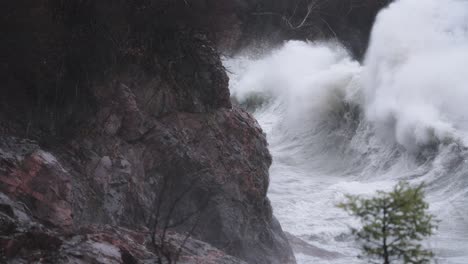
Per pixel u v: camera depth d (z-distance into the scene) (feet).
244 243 73.36
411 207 18.71
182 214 68.23
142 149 66.33
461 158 143.74
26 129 57.06
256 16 213.46
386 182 144.66
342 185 136.56
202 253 53.31
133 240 48.80
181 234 61.21
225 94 77.05
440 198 131.34
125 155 64.28
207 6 77.20
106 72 65.10
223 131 75.61
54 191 45.98
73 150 59.57
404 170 153.58
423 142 151.43
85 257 38.09
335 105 181.68
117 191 60.95
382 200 18.94
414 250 18.98
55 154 57.47
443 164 144.77
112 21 66.39
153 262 42.45
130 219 61.87
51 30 61.62
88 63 63.77
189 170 70.03
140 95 68.74
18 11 59.93
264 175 79.51
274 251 77.25
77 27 63.57
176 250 49.55
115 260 39.37
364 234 19.29
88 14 64.18
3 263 34.19
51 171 46.47
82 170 58.65
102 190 59.16
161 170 68.44
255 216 76.69
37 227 39.50
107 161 61.11
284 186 138.92
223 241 70.79
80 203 54.24
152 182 66.95
